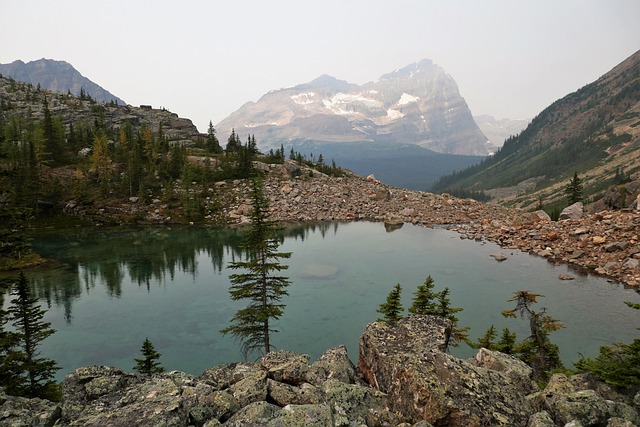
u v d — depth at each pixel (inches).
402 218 3619.6
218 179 4734.3
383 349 438.6
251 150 5861.2
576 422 303.3
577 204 3189.0
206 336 1423.5
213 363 1223.5
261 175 4886.8
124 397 363.9
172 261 2536.9
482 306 1601.9
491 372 371.6
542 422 297.3
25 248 922.7
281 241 2908.5
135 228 3567.9
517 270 2092.8
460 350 1210.0
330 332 1408.7
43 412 345.7
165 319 1585.9
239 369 465.7
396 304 1008.2
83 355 1282.0
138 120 7829.7
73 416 337.4
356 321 1503.4
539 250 2420.0
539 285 1838.1
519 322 1435.8
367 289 1861.5
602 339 1283.2
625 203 4303.6
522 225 2930.6
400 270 2145.7
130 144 5590.6
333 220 3754.9
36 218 3629.4
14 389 833.5
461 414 306.8
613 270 1947.6
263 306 1053.2
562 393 366.0
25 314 904.9
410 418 331.6
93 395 386.6
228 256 2659.9
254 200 1047.6
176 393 365.4
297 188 4480.8
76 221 3700.8
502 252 2491.4
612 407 338.0
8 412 336.5
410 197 4466.0
